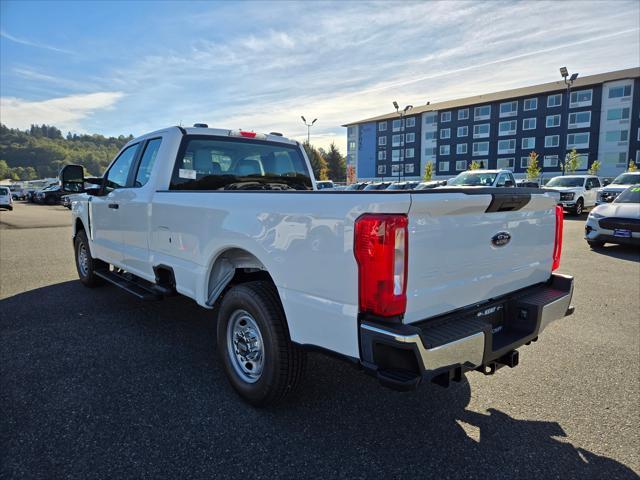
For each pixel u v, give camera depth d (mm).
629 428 2816
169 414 2953
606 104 57688
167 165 4211
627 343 4266
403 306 2236
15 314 5105
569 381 3475
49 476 2318
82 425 2801
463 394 3273
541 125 62781
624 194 10156
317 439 2695
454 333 2367
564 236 12570
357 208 2270
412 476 2365
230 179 4676
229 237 3102
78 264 6566
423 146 76188
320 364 3828
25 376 3484
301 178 5352
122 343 4215
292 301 2648
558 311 3090
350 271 2307
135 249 4566
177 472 2375
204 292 3457
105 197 5188
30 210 30188
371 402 3160
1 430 2727
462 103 71438
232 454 2537
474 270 2662
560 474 2385
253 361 3078
